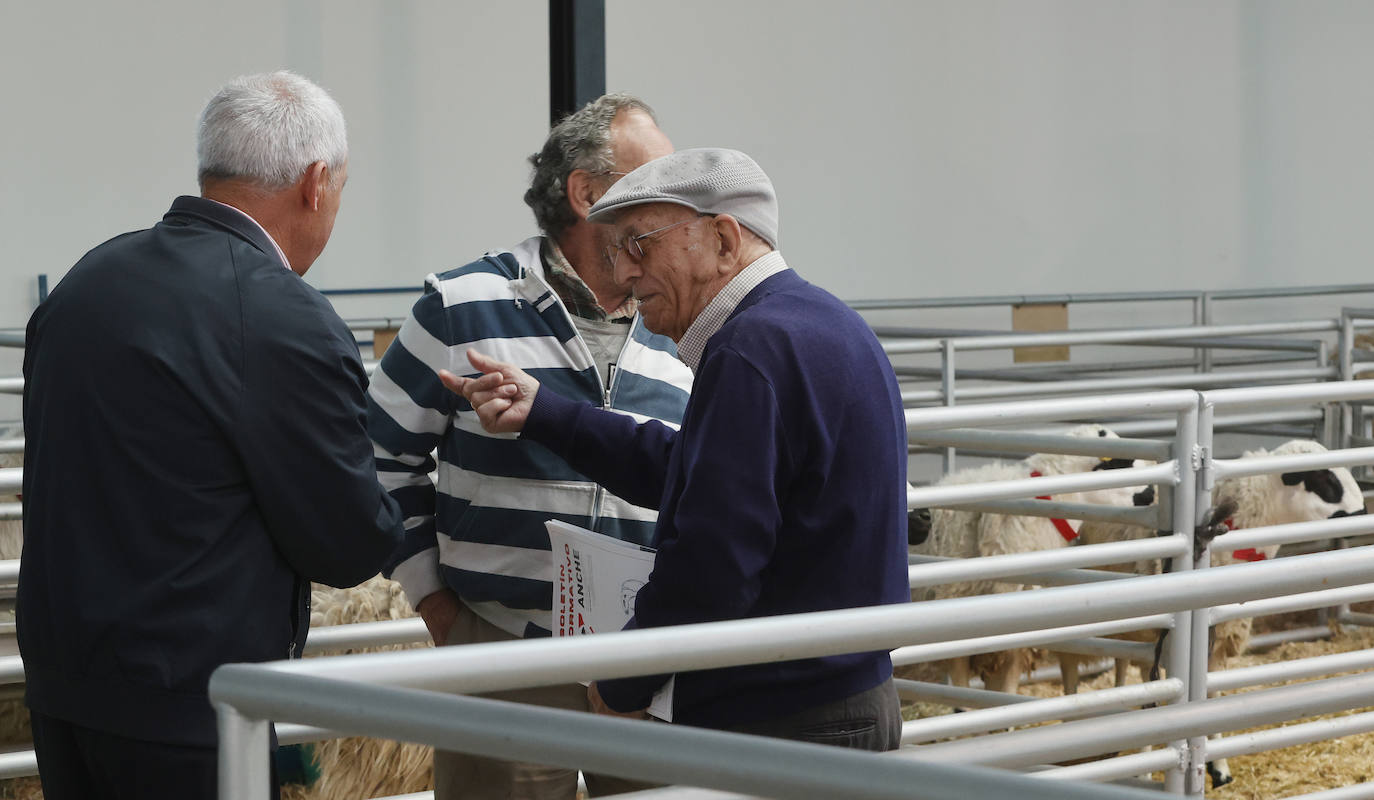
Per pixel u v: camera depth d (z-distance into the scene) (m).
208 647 2.40
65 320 2.48
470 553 3.13
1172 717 2.46
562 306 3.10
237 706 1.50
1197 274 14.32
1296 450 7.04
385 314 11.32
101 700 2.38
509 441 3.06
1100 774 4.18
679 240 2.52
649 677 2.41
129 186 10.44
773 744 1.26
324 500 2.50
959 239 13.38
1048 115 13.62
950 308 13.34
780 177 12.63
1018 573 4.20
